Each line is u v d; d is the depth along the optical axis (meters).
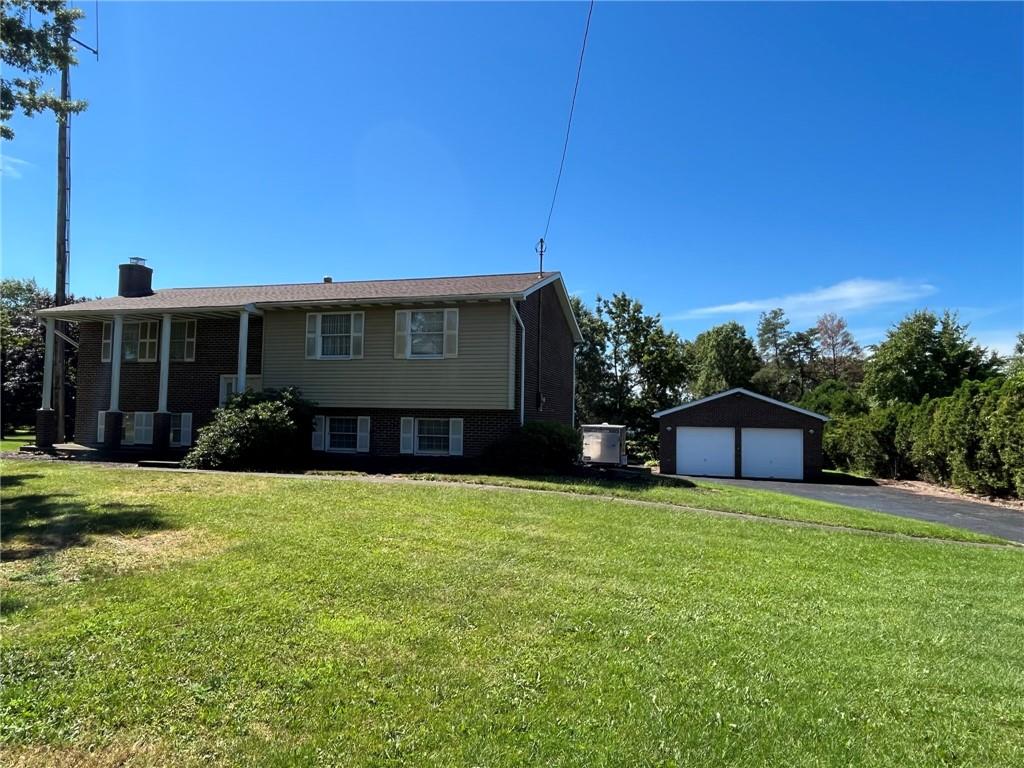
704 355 52.78
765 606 5.73
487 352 16.59
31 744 3.06
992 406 18.53
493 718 3.45
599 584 6.08
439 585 5.74
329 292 19.08
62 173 21.94
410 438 17.36
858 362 59.88
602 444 23.97
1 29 12.45
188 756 3.01
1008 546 10.09
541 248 19.39
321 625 4.65
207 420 19.64
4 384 30.66
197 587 5.39
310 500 9.96
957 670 4.46
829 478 26.25
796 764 3.16
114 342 18.08
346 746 3.13
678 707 3.68
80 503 9.16
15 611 4.73
